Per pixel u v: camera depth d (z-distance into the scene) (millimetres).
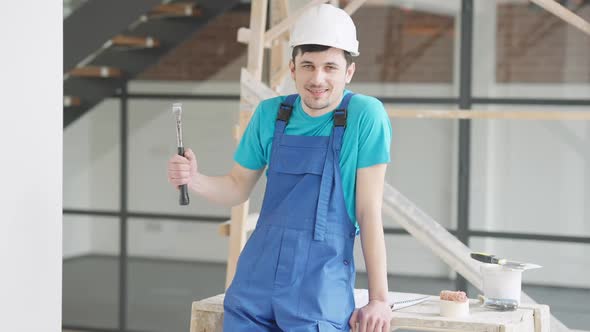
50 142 2604
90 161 6027
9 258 2459
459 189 5426
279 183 2496
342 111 2459
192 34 5754
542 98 5281
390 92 5484
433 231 3389
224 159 5809
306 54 2404
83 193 6051
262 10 3791
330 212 2418
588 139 5238
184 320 5902
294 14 3871
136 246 5980
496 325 2486
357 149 2436
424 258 5477
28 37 2506
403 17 5449
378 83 5496
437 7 5410
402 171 5512
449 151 5441
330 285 2377
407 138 5496
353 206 2480
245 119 3684
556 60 5250
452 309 2590
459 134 5418
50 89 2598
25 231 2516
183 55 5852
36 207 2555
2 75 2412
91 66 5895
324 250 2395
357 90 5531
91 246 6055
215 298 2773
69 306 6105
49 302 2625
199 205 5871
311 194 2430
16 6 2455
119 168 5988
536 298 5332
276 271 2406
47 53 2582
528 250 5340
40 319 2590
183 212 5895
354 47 2443
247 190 2721
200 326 2688
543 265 5324
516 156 5352
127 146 5965
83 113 5941
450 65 5406
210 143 5832
